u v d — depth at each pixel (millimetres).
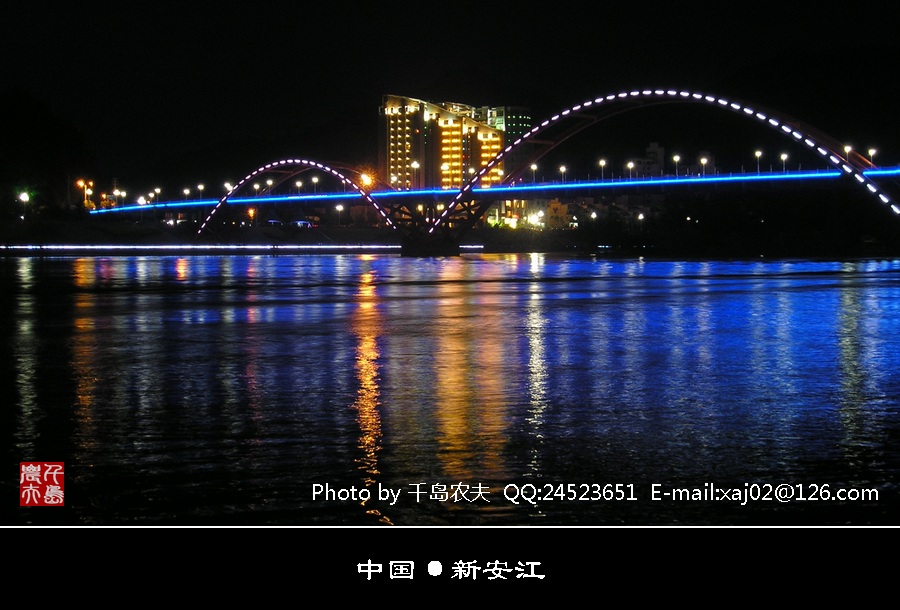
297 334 32156
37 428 15562
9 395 19062
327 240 190875
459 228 153000
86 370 23062
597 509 10766
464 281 72188
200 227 189375
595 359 24875
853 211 166750
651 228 197875
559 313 41188
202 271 90438
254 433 15016
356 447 13922
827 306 45375
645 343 29016
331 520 10461
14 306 46312
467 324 35875
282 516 10594
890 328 33938
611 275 82125
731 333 32188
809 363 24047
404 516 10578
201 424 15820
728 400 18141
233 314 41188
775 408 17203
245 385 20344
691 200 186000
